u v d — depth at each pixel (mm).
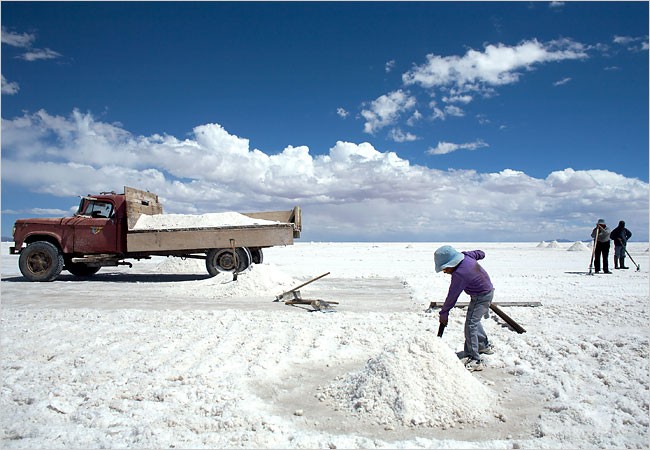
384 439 4035
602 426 4227
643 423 4297
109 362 6148
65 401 4840
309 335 7598
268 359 6270
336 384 5199
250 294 12086
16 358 6398
